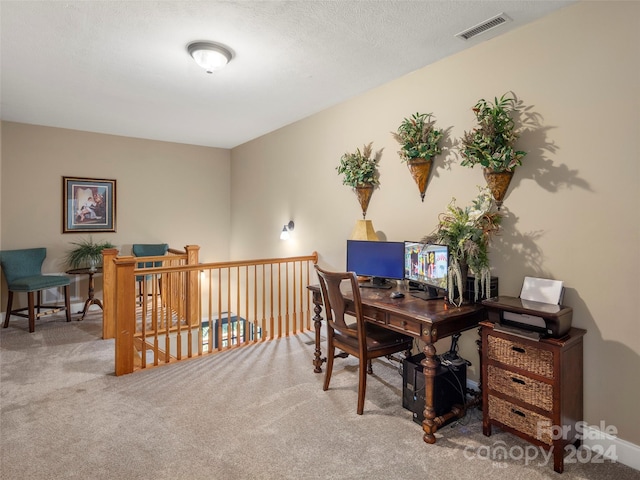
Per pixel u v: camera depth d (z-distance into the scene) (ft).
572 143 7.04
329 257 13.51
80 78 10.57
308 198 14.53
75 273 15.19
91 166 17.06
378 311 7.99
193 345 14.87
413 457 6.49
